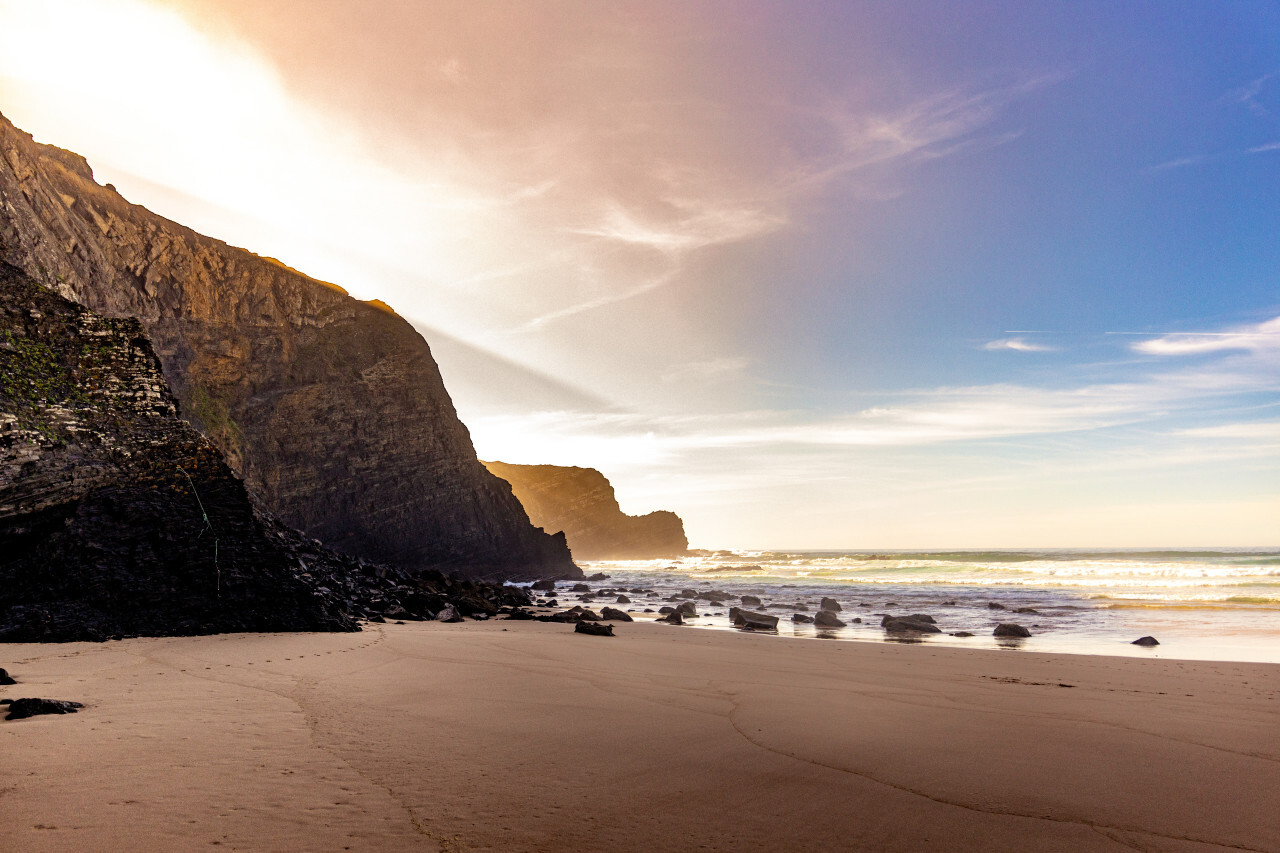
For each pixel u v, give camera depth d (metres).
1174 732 7.66
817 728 7.56
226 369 49.28
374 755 6.00
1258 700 9.86
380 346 61.03
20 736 6.09
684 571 90.81
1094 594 34.75
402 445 59.25
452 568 60.38
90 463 15.13
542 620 23.95
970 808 5.11
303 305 56.31
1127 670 13.25
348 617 16.84
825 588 45.09
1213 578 45.16
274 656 11.86
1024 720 8.20
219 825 4.26
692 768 5.96
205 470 16.20
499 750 6.34
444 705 8.31
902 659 14.70
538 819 4.62
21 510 13.91
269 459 49.91
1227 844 4.50
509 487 75.75
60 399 15.54
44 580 14.02
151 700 7.93
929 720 8.12
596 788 5.34
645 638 18.52
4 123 35.47
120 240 43.72
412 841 4.14
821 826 4.67
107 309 39.81
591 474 187.38
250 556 15.66
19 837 3.92
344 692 8.90
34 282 16.78
